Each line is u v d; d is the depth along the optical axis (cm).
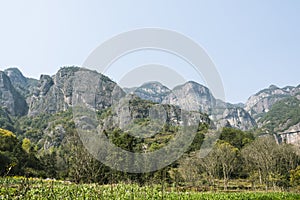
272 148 5134
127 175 1883
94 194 1254
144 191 1548
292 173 4834
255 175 4997
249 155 5019
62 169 4166
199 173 3897
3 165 3578
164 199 1520
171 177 2592
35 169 4384
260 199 2633
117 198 1295
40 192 1222
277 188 4438
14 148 4547
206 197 2086
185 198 1767
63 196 1228
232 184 4425
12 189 1173
